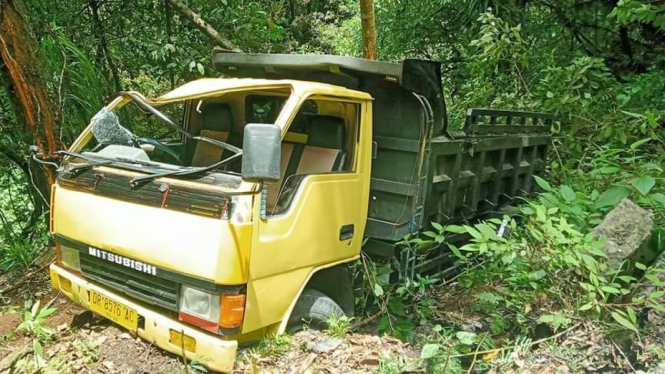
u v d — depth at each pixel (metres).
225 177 3.34
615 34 9.95
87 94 5.97
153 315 3.45
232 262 3.16
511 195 5.96
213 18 7.99
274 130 3.09
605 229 4.29
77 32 7.46
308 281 3.96
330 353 3.69
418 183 4.49
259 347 3.53
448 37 10.84
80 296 3.92
